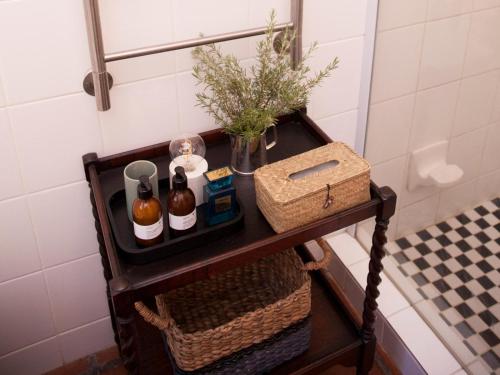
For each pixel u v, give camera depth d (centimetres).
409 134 191
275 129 146
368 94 173
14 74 127
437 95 188
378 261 140
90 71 134
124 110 143
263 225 129
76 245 159
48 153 141
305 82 163
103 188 140
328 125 177
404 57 172
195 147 140
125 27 132
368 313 150
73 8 125
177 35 139
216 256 121
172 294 156
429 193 205
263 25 147
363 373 162
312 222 127
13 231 148
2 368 171
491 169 211
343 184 125
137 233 121
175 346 134
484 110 199
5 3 119
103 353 184
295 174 130
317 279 169
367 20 161
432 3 167
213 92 145
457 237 206
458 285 192
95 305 174
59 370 180
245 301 159
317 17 154
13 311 162
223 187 124
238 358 140
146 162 133
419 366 169
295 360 151
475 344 175
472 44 182
